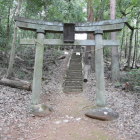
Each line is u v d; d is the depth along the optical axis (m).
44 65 13.74
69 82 10.49
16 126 4.98
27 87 8.40
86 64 14.64
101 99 6.32
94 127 5.28
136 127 5.07
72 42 6.48
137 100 7.43
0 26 12.59
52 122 5.59
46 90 9.30
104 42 6.46
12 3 13.16
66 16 17.86
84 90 9.71
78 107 7.17
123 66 15.36
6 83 8.55
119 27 6.34
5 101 6.62
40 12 16.28
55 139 4.54
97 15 15.59
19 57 13.27
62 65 15.29
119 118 5.76
